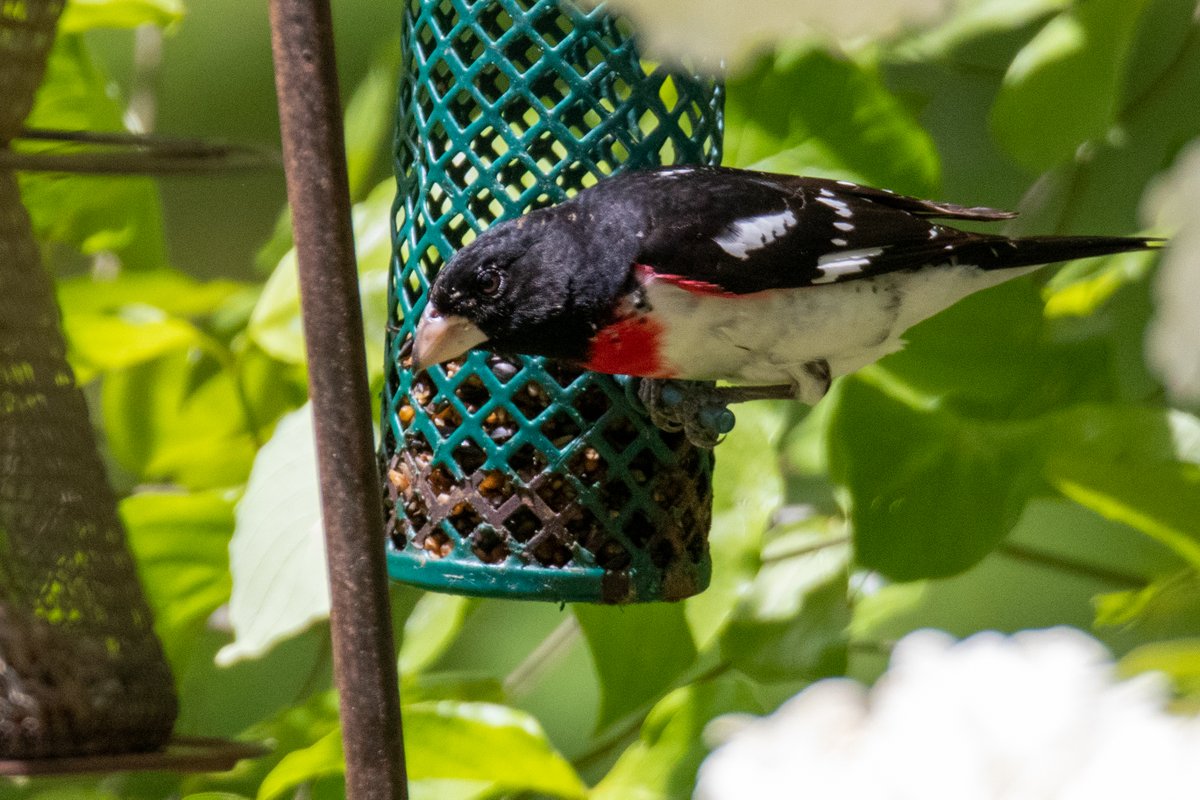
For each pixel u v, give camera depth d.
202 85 8.22
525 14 4.80
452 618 5.64
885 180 5.56
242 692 6.95
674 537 4.88
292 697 6.96
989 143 6.96
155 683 4.41
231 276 8.31
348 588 3.98
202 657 6.85
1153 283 5.94
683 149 4.99
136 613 4.49
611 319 4.47
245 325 6.52
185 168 3.93
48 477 4.34
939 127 6.97
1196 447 5.08
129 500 5.73
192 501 5.79
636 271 4.45
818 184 4.86
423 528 4.89
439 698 5.67
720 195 4.59
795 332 4.63
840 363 4.88
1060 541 7.03
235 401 6.65
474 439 4.82
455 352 4.50
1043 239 4.88
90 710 4.22
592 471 4.79
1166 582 5.33
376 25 8.41
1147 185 6.12
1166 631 5.30
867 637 6.43
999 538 5.07
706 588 5.07
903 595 6.14
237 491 5.88
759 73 5.57
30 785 5.63
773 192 4.69
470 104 4.98
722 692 5.34
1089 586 6.95
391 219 5.29
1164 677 3.24
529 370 4.77
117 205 6.32
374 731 4.00
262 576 5.01
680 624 5.21
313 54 3.90
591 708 7.73
